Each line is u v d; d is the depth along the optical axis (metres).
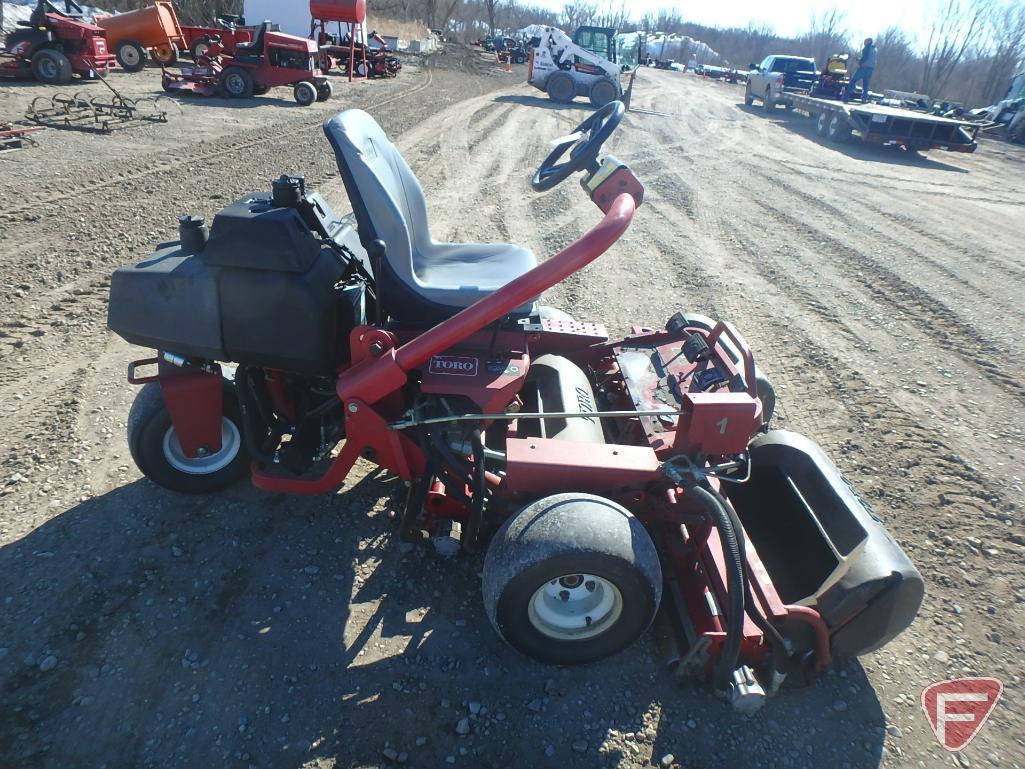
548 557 2.28
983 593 3.10
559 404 3.03
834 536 2.65
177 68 17.67
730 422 2.51
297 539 3.08
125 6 26.61
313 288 2.66
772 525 3.00
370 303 3.07
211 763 2.17
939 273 7.32
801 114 22.34
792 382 4.83
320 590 2.84
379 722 2.34
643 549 2.35
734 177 11.45
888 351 5.40
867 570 2.41
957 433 4.33
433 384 2.69
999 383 5.01
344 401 2.71
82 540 2.96
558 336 3.51
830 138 17.06
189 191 7.74
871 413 4.48
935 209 10.40
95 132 10.23
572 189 9.45
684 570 2.77
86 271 5.52
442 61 28.75
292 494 3.35
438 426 2.72
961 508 3.63
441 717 2.38
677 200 9.62
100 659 2.47
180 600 2.73
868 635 2.46
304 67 15.07
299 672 2.49
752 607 2.31
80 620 2.60
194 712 2.32
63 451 3.47
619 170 3.02
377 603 2.80
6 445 3.47
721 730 2.40
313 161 9.59
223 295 2.67
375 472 3.55
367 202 2.72
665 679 2.57
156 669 2.46
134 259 5.82
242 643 2.58
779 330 5.63
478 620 2.77
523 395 3.34
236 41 17.45
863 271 7.23
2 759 2.13
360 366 2.70
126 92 14.09
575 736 2.35
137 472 3.40
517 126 14.23
